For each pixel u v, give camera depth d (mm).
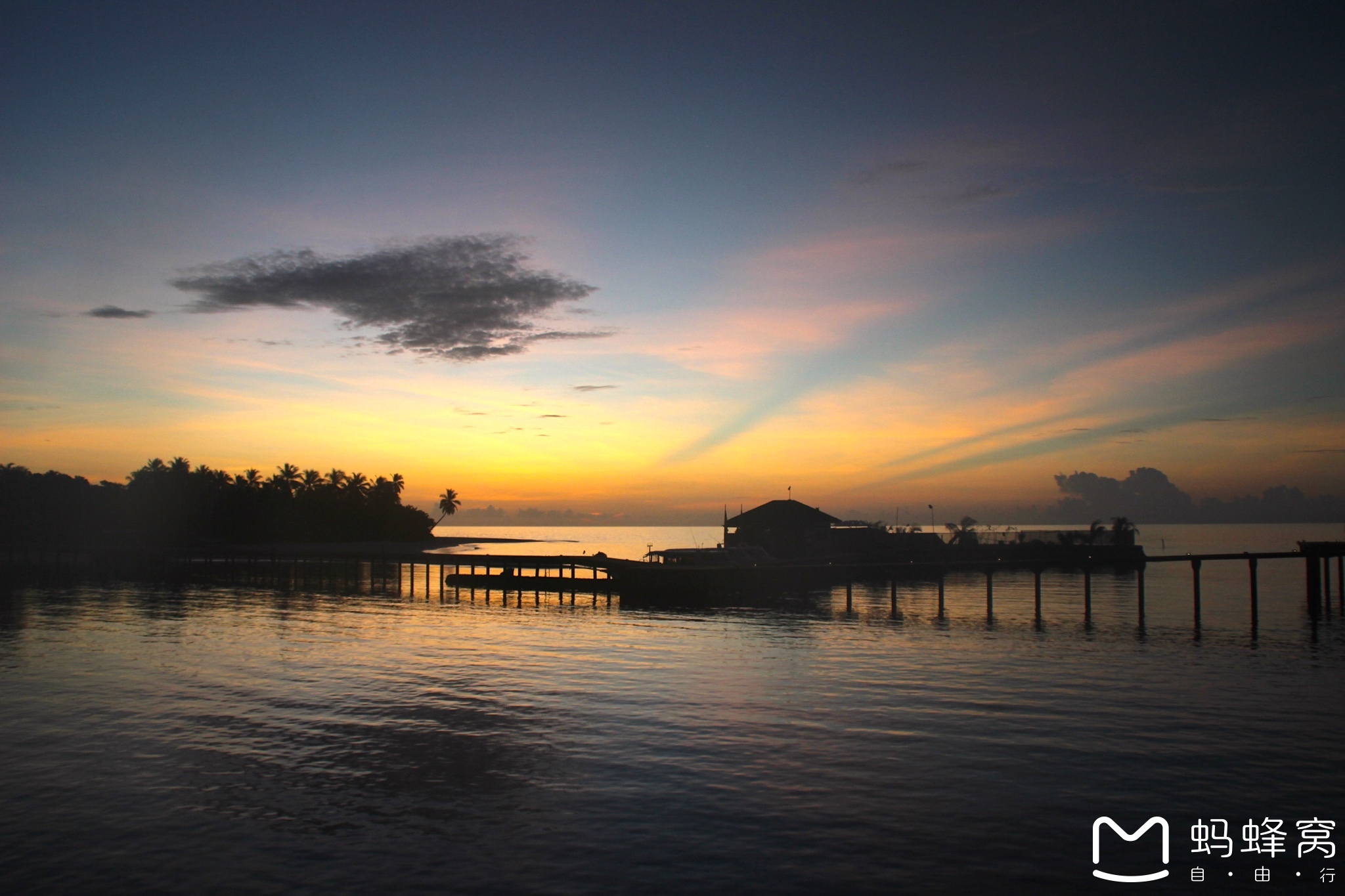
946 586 69188
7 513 125562
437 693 25766
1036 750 19859
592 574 83750
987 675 28828
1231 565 101000
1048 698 25203
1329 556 49875
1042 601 56906
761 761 18875
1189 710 23812
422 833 14797
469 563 64375
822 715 23062
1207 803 16547
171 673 28688
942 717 22891
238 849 14102
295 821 15344
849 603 49250
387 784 17344
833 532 82250
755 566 54750
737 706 24016
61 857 13781
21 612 47844
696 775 17922
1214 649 35062
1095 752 19672
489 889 12727
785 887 12844
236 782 17375
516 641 36719
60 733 21016
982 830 15102
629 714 23094
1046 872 13508
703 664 30844
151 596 58438
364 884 12859
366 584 69938
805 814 15742
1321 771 18469
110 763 18641
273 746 19984
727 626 42219
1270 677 28922
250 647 34562
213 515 136375
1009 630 40844
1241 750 19953
